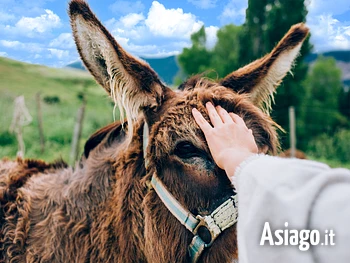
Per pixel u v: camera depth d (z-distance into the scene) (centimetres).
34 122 559
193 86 80
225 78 82
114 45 68
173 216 70
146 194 74
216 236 66
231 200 65
